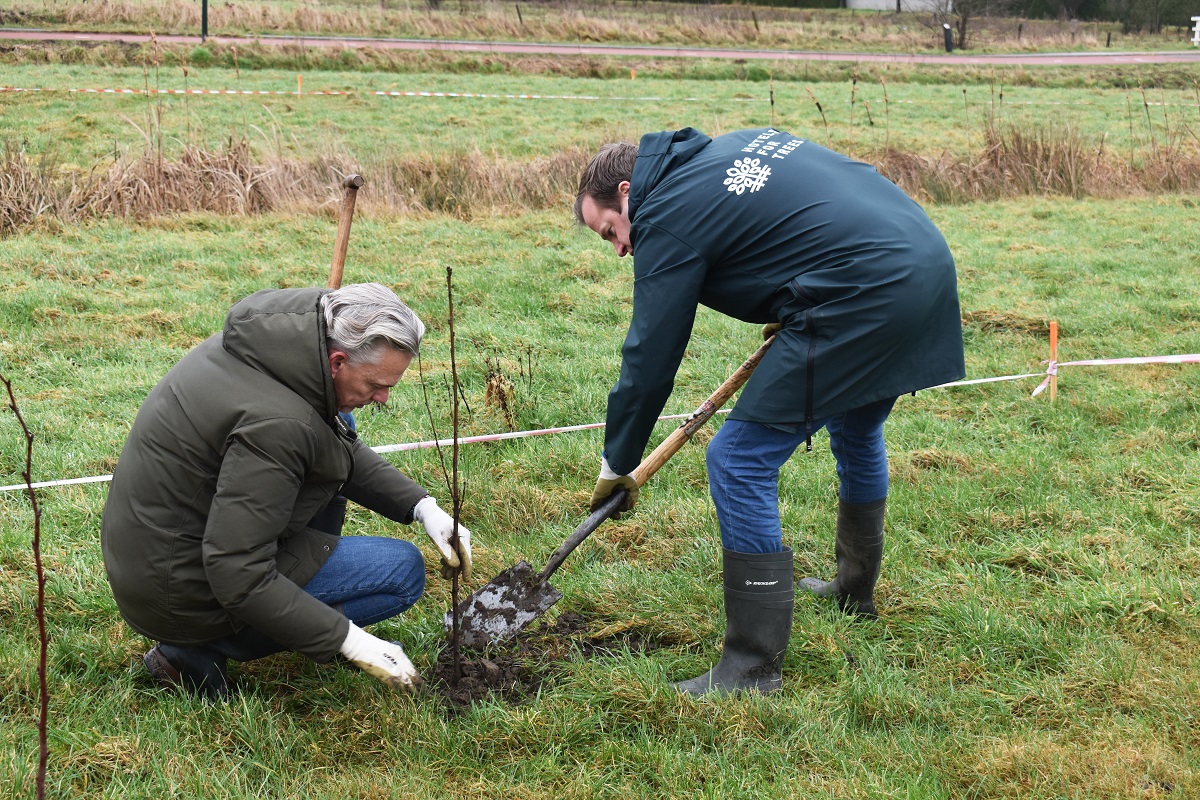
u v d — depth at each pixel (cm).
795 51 3400
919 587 376
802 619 349
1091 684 315
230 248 877
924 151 1545
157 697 297
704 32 3525
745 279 291
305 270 814
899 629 353
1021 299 803
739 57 3080
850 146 1555
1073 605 358
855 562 352
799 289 281
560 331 703
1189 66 3159
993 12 4359
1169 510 432
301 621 271
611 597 365
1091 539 408
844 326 280
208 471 265
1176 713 296
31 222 927
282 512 267
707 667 328
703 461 485
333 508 332
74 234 899
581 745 290
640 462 319
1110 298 807
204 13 2594
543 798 267
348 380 270
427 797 263
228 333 267
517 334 680
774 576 306
